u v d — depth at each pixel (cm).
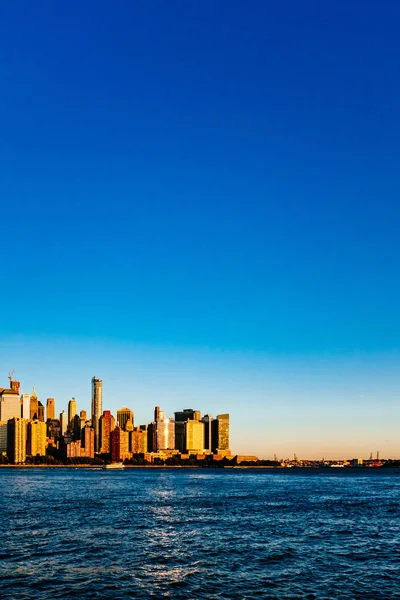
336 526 10169
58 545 7644
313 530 9581
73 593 5366
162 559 6869
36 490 19988
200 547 7712
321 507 14012
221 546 7819
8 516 10900
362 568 6538
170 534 8831
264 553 7362
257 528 9744
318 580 5947
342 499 16862
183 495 18050
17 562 6575
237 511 12719
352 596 5362
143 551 7338
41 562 6594
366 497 17850
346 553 7438
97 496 16988
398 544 8188
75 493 18338
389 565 6719
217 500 15988
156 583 5750
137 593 5397
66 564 6506
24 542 7844
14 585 5612
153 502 14875
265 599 5241
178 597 5291
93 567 6378
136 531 9081
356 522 10825
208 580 5894
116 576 5994
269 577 6053
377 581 5919
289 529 9669
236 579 5953
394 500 16575
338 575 6175
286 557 7131
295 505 14550
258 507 13838
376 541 8444
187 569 6369
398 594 5438
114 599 5206
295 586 5697
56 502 14412
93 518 10775
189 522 10438
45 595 5300
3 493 18075
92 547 7538
